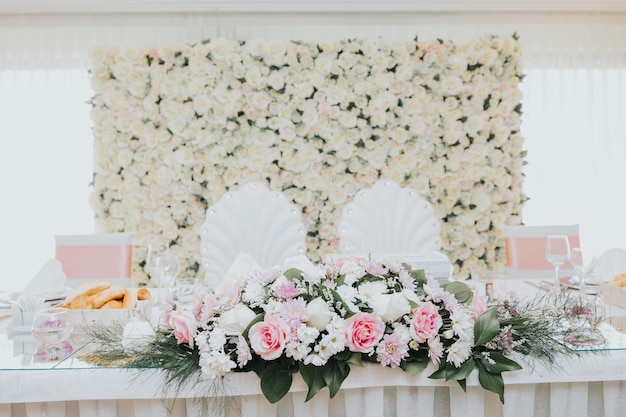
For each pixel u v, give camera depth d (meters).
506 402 0.97
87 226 3.32
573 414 0.98
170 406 0.94
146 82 2.79
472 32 3.32
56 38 3.25
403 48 2.83
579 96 3.40
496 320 0.89
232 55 2.80
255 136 2.82
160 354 0.89
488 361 0.90
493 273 1.45
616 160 3.41
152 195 2.80
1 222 3.29
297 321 0.83
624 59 3.40
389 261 0.98
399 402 0.97
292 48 2.81
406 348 0.86
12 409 0.96
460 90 2.85
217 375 0.85
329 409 0.98
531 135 3.38
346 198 2.83
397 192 2.23
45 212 3.30
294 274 0.92
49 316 1.01
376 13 3.28
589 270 1.48
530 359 0.94
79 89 3.27
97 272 2.10
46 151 3.28
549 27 3.36
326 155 2.83
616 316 1.22
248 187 2.19
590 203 3.40
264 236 2.15
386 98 2.83
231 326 0.85
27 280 3.30
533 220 3.39
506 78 2.87
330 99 2.82
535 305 1.09
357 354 0.86
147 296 1.31
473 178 2.86
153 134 2.79
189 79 2.80
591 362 0.95
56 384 0.90
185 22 3.25
